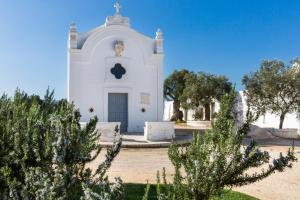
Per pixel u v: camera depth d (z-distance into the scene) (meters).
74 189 5.08
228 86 50.81
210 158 6.22
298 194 11.12
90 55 30.19
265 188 11.84
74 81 29.84
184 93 53.06
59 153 4.98
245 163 6.07
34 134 5.48
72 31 30.17
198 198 5.94
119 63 30.73
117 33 30.75
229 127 6.12
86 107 29.97
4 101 9.65
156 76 31.47
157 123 24.84
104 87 30.38
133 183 12.03
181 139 26.17
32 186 4.80
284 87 31.30
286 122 35.38
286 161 6.24
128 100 30.72
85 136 5.52
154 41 31.78
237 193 10.59
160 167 15.85
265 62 32.38
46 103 12.29
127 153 20.44
